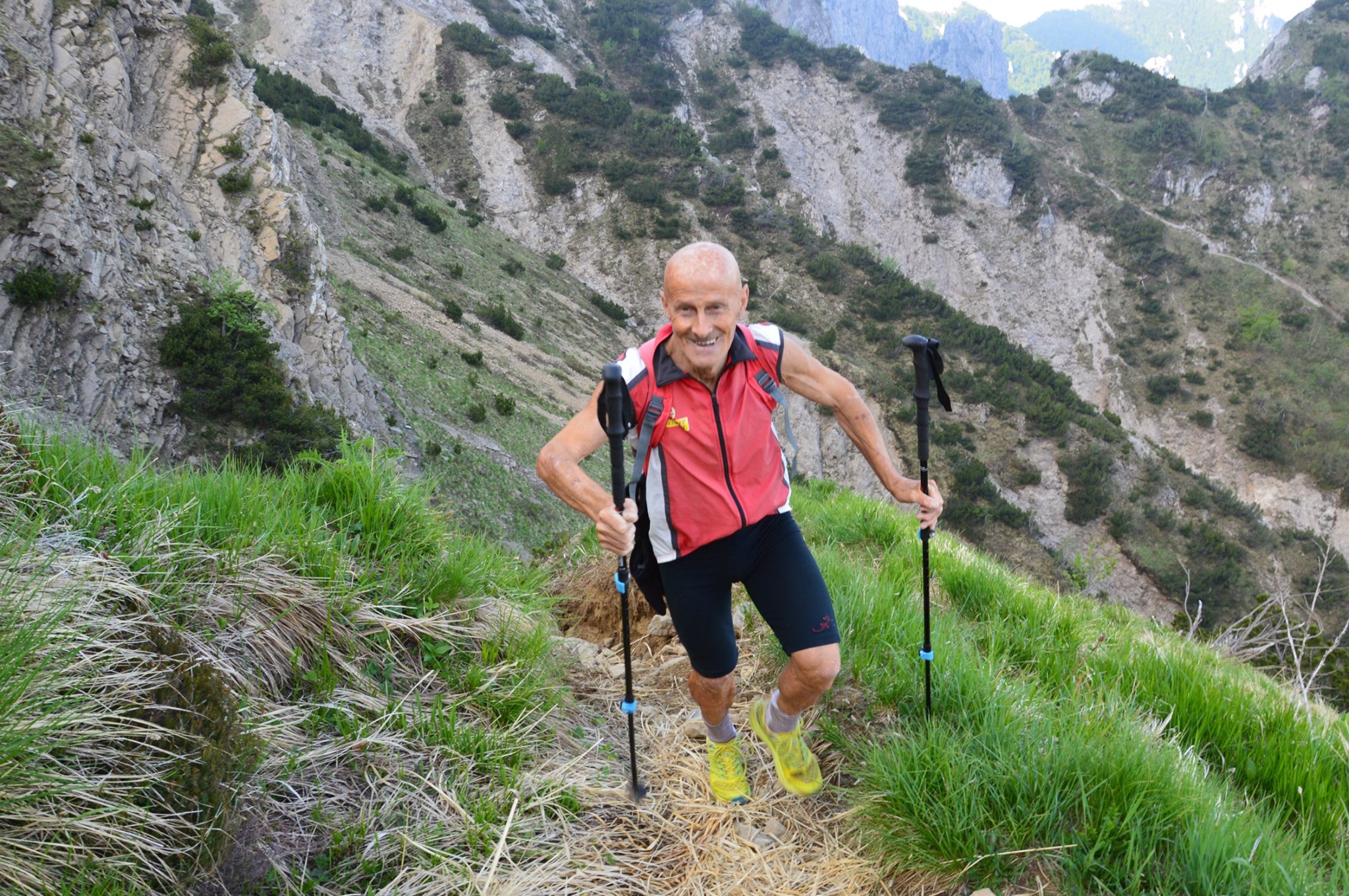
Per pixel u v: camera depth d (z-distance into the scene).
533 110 90.12
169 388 21.48
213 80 29.77
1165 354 89.50
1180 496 65.19
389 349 37.09
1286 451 80.06
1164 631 6.49
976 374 69.44
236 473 3.49
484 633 3.32
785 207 97.81
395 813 2.39
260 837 2.12
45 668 1.98
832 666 2.49
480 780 2.64
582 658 3.89
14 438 2.91
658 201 81.38
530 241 80.38
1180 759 2.82
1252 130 108.38
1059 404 66.06
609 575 4.72
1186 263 95.75
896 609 3.93
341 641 2.95
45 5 26.41
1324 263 95.75
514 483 32.00
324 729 2.61
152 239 24.16
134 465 3.22
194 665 2.26
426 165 84.44
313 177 53.78
